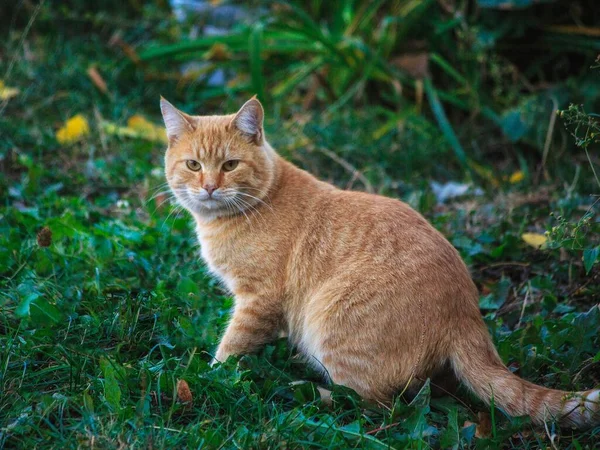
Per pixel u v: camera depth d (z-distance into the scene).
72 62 7.58
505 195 5.98
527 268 4.77
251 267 3.86
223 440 2.98
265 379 3.57
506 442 3.25
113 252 4.50
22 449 2.91
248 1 8.59
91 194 5.73
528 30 7.23
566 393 3.18
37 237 4.22
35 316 3.74
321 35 7.26
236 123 4.04
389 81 7.50
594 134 3.77
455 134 7.02
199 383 3.33
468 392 3.57
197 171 4.04
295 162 6.39
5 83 6.83
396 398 3.35
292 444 2.98
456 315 3.41
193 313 4.10
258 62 7.05
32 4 8.51
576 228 3.65
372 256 3.57
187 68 8.18
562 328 3.83
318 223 3.81
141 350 3.69
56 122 6.77
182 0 8.80
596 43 6.90
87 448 2.82
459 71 7.54
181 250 4.80
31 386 3.30
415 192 5.80
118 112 6.98
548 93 6.71
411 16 7.59
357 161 6.44
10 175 5.82
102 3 8.80
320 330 3.56
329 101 7.62
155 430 3.01
